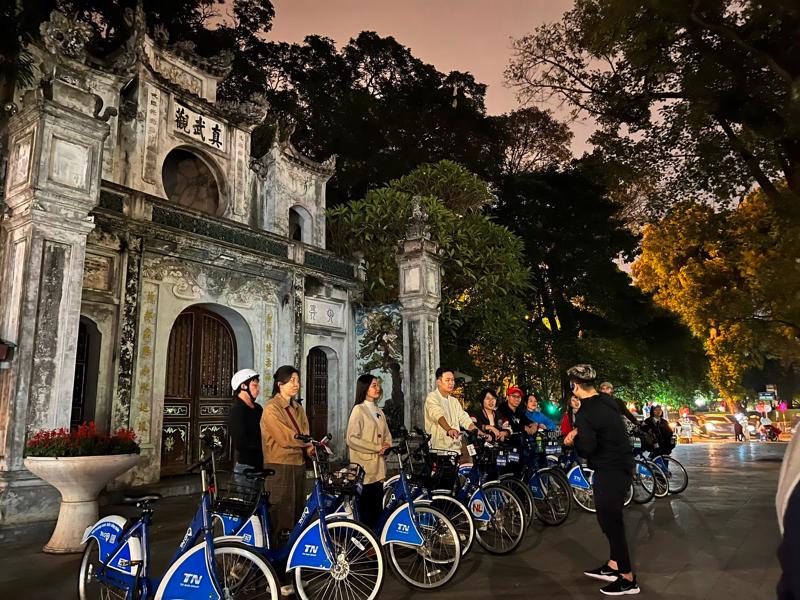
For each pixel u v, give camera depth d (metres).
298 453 5.04
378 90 21.23
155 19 15.18
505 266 13.41
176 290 9.99
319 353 12.95
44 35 7.01
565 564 5.27
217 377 11.01
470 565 5.26
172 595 3.44
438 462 5.43
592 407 4.88
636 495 8.80
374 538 4.16
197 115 11.43
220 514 4.21
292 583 4.38
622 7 9.16
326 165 14.02
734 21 8.43
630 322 19.80
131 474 8.87
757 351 22.70
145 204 9.40
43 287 6.63
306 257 12.45
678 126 11.36
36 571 5.05
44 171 6.69
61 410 6.61
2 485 6.15
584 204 19.52
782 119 8.66
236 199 11.95
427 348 11.70
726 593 4.41
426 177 14.66
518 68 12.88
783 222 9.30
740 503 8.55
